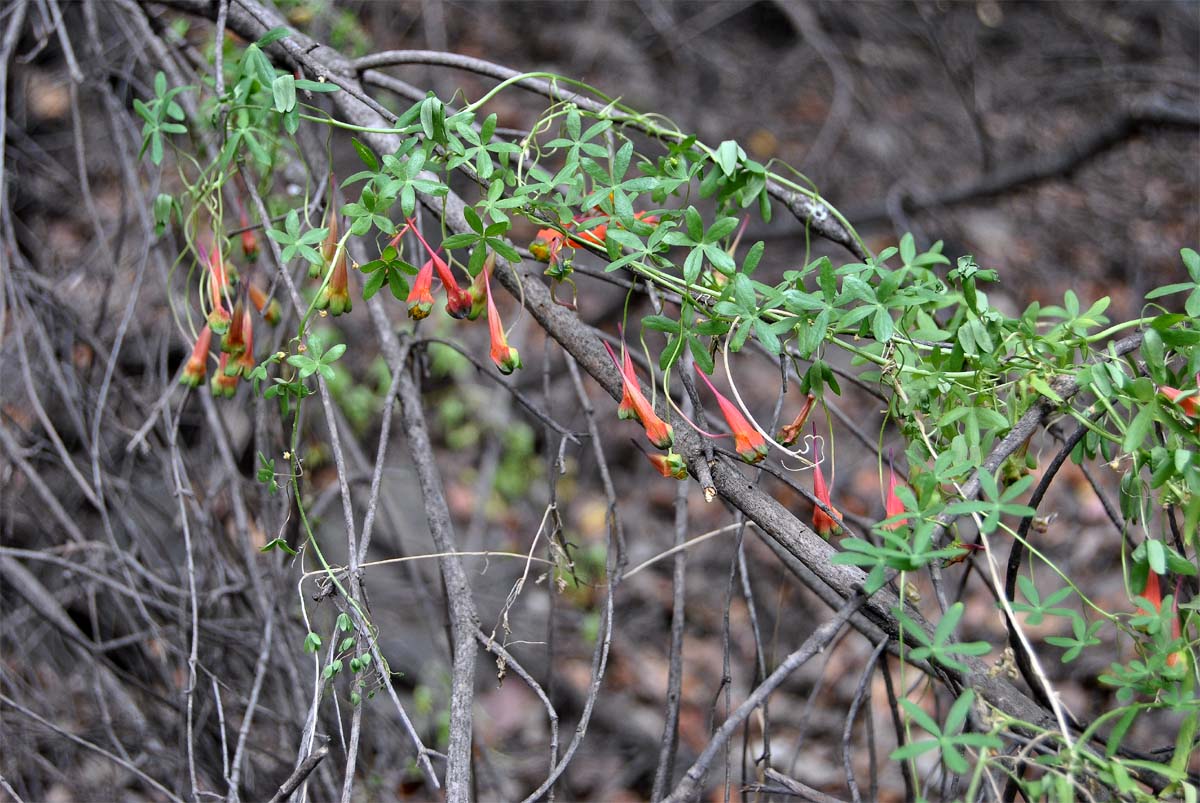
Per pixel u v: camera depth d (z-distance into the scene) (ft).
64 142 12.90
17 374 10.46
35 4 12.02
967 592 15.37
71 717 10.12
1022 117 22.21
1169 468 4.60
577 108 6.15
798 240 19.85
